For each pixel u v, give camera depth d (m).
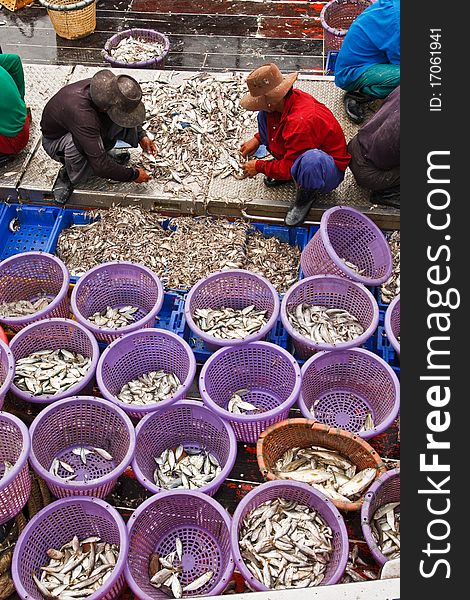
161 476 3.45
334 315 3.96
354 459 3.34
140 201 4.51
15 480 2.88
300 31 6.25
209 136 4.79
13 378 3.37
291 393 3.41
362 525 2.94
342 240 4.28
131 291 4.12
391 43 4.43
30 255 4.03
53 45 6.15
